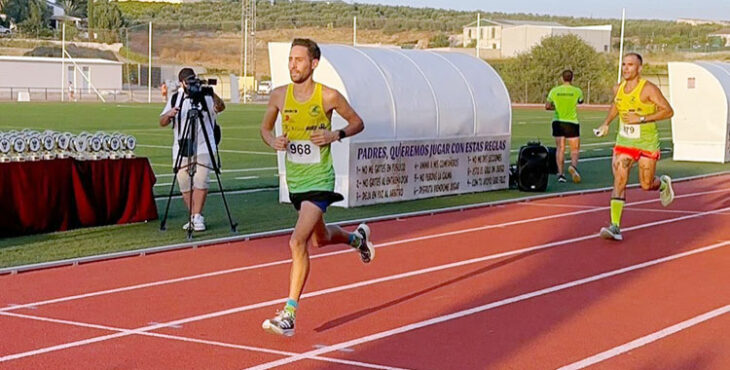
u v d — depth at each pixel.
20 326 7.54
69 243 11.28
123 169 12.71
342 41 109.62
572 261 10.55
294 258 7.32
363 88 14.92
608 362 6.72
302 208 7.37
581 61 63.84
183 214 13.79
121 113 43.16
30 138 11.77
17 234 11.63
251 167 21.34
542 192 17.34
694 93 23.92
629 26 116.81
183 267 10.02
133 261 10.34
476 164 17.08
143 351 6.87
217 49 97.56
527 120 42.44
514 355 6.87
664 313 8.19
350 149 14.62
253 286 9.12
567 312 8.20
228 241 11.62
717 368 6.60
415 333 7.46
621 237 12.02
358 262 10.34
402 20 120.06
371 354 6.86
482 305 8.43
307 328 7.58
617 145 11.91
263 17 120.62
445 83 16.58
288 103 7.36
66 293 8.73
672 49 85.38
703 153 24.02
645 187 12.05
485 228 12.98
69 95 61.78
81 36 97.56
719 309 8.35
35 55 83.38
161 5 131.75
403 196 15.69
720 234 12.59
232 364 6.57
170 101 12.20
